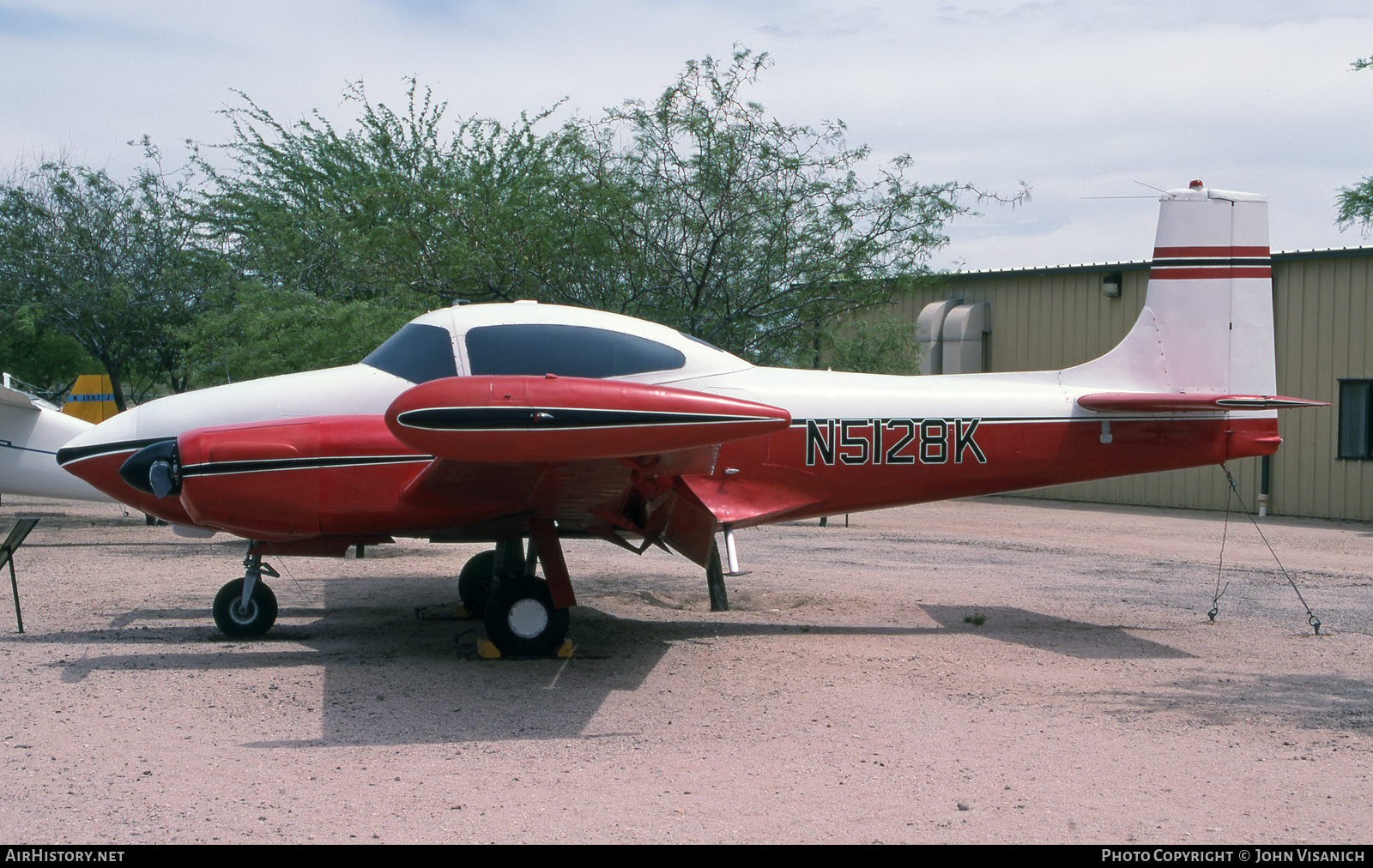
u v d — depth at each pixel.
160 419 6.52
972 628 7.27
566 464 5.21
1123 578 9.97
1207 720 4.89
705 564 6.65
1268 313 7.52
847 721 4.82
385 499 6.06
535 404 4.67
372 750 4.30
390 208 11.54
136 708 4.86
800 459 7.00
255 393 6.53
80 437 6.66
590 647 6.44
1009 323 21.11
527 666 5.90
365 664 5.88
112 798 3.67
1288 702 5.25
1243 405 6.71
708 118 10.39
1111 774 4.09
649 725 4.73
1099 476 7.33
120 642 6.36
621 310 10.48
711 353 7.02
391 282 11.29
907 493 7.17
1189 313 7.46
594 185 10.21
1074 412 7.22
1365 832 3.49
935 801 3.76
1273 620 7.71
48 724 4.56
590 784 3.91
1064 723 4.82
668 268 10.45
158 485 6.04
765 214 10.45
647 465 5.32
